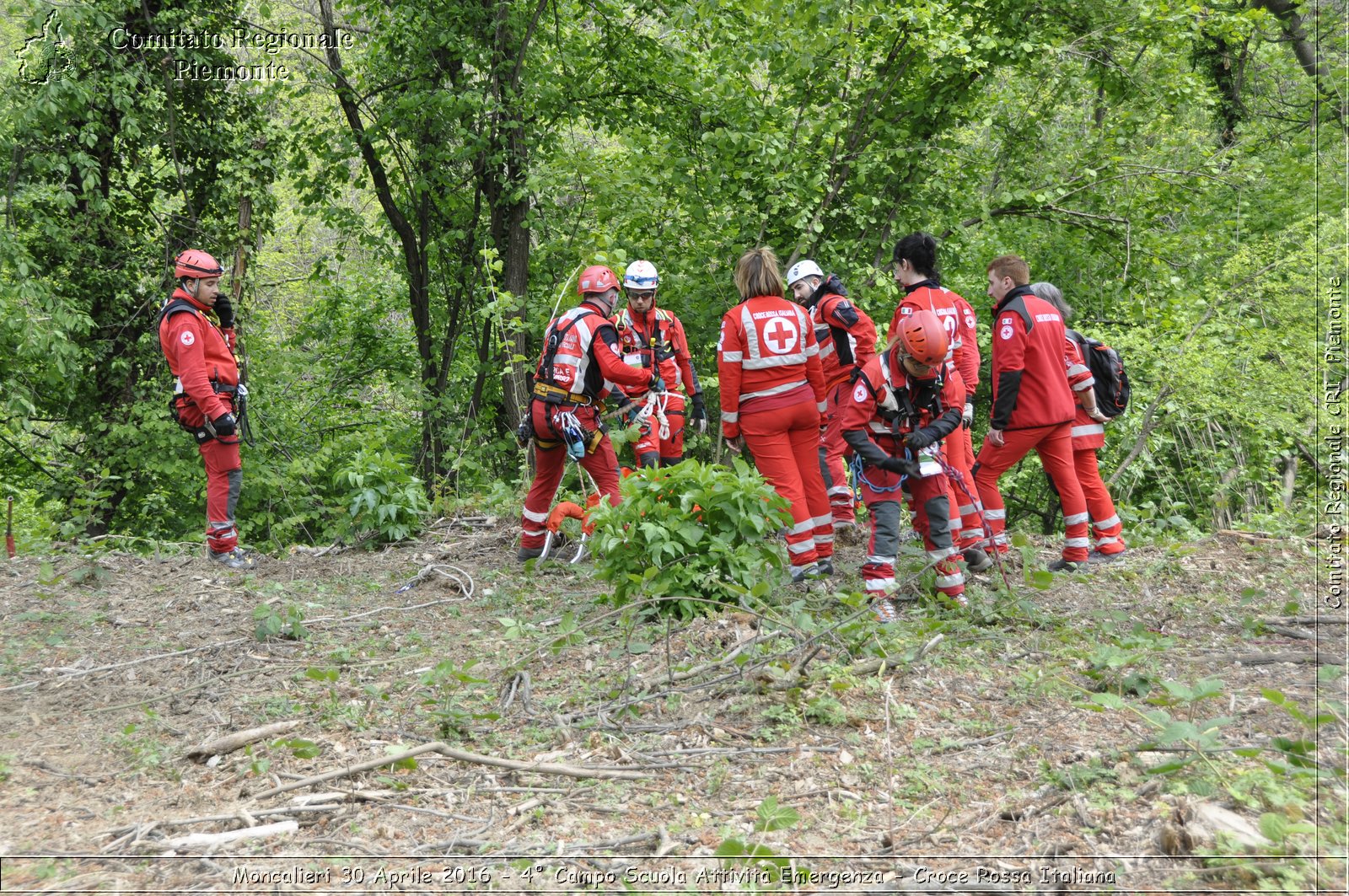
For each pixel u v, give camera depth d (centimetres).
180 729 432
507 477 1506
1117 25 1263
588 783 367
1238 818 293
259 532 1285
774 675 427
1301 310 1152
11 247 1086
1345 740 342
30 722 441
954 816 329
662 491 554
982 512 607
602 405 689
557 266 1495
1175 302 1235
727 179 1180
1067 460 614
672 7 1170
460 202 1480
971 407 602
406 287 1662
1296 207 1328
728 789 358
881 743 384
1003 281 605
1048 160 1396
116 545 796
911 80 1222
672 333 801
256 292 1532
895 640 474
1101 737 372
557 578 670
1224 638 478
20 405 1169
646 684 449
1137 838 299
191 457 1262
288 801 360
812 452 613
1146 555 659
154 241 1331
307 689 474
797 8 872
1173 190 1391
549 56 1388
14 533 829
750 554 538
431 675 443
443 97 1322
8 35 1238
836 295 662
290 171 1491
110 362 1279
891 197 1252
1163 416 1252
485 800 358
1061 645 481
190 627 572
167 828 339
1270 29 1377
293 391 1523
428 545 774
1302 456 1343
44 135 1170
